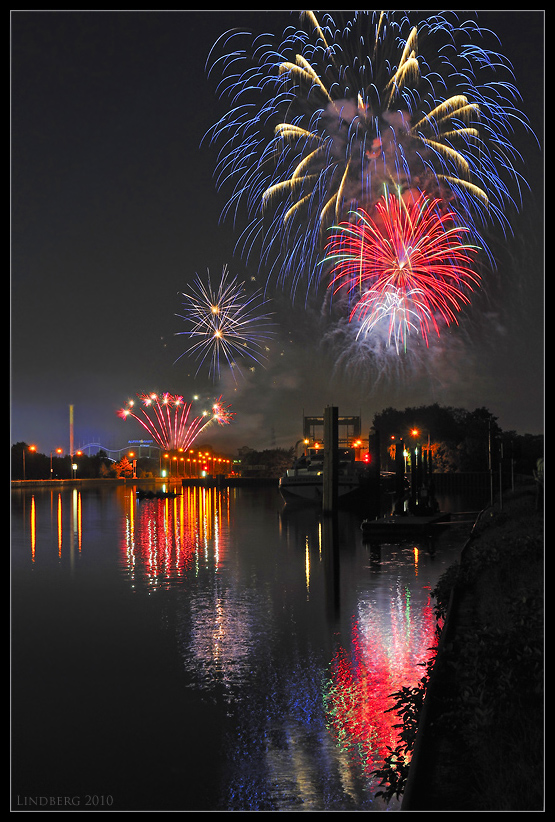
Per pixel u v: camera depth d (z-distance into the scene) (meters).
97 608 25.25
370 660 17.78
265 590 28.38
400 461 61.28
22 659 18.77
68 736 13.57
